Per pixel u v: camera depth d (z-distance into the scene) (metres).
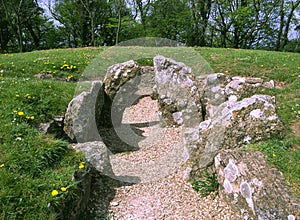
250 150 4.64
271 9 25.06
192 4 25.41
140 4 28.47
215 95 7.77
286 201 3.48
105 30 32.84
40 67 10.44
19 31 25.59
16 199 3.29
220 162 4.53
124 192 4.95
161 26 27.06
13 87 6.34
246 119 5.07
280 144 4.84
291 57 12.70
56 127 5.74
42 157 4.07
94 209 4.29
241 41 28.56
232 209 4.12
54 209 3.30
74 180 3.86
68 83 7.71
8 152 4.11
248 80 8.27
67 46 34.12
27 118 5.17
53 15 31.42
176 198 4.72
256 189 3.74
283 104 7.17
